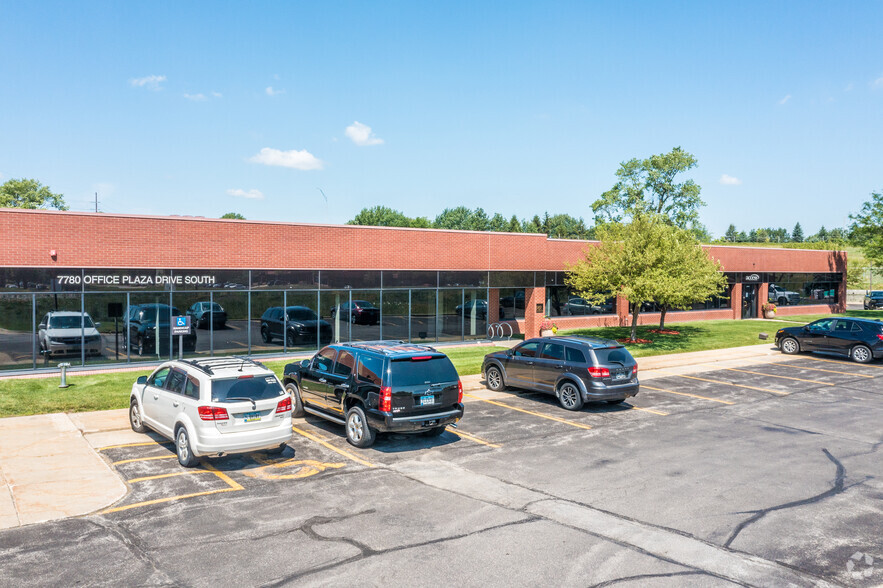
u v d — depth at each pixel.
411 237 25.14
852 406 15.89
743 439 12.59
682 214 62.12
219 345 20.94
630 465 10.80
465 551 7.25
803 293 45.12
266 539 7.58
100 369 18.92
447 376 12.05
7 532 7.80
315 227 22.72
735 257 39.75
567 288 32.03
